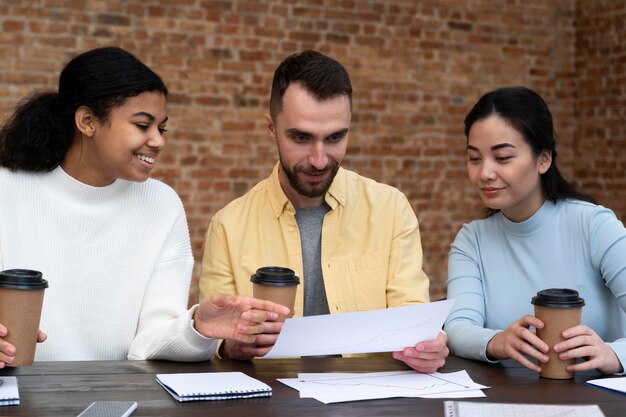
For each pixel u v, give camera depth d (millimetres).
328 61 2518
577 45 8156
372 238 2805
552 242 2652
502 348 2299
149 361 2328
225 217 2826
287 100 2494
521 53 8016
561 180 2699
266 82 7125
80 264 2512
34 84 6449
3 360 1990
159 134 2396
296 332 2061
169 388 1995
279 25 7137
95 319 2529
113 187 2539
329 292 2748
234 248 2785
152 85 2361
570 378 2205
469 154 2633
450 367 2336
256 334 2225
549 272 2648
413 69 7613
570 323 2188
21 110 2475
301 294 2748
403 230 2828
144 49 6734
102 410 1787
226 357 2449
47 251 2484
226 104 7008
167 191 2684
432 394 2041
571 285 2623
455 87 7773
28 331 2004
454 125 7797
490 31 7879
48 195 2492
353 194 2836
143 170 2404
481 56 7859
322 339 2096
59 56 6500
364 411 1885
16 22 6387
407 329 2152
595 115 8023
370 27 7438
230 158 7039
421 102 7660
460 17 7754
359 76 7430
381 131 7527
